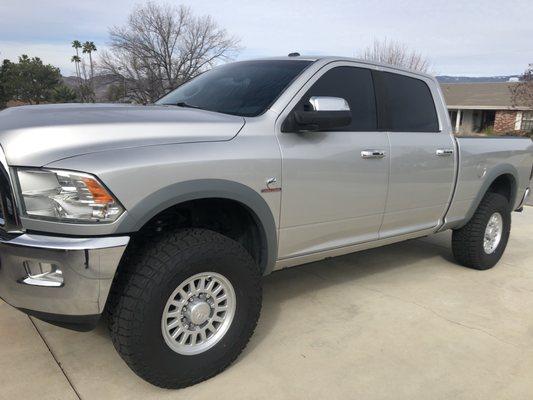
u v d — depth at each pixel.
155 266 2.67
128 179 2.54
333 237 3.75
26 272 2.54
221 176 2.89
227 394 2.87
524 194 5.70
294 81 3.47
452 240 5.24
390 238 4.25
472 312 4.14
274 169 3.15
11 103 65.12
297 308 4.07
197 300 2.89
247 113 3.33
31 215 2.49
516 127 30.94
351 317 3.94
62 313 2.56
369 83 3.98
